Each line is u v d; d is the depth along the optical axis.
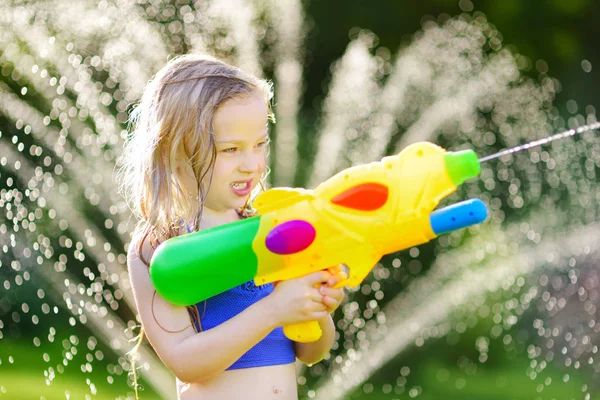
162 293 2.38
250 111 2.51
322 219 2.30
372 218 2.26
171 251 2.36
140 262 2.53
